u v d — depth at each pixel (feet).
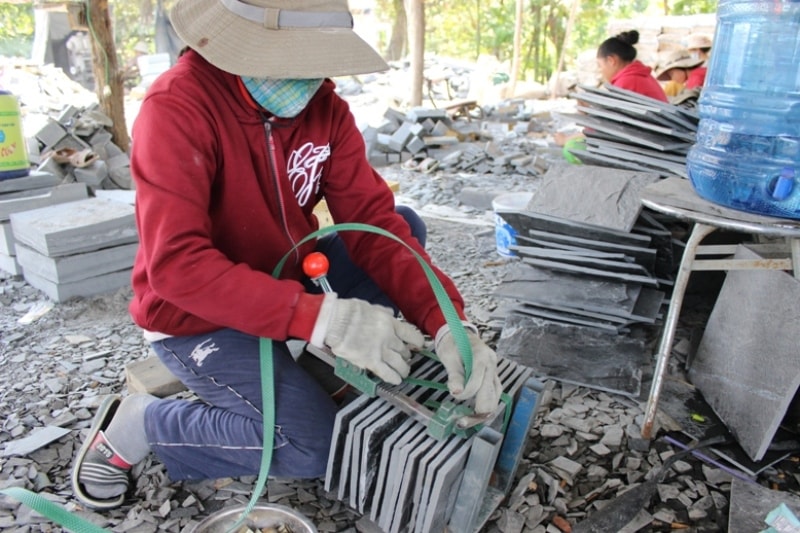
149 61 39.01
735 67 6.45
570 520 5.40
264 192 5.12
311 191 5.53
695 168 6.18
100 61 15.97
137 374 6.64
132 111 32.12
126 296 10.00
